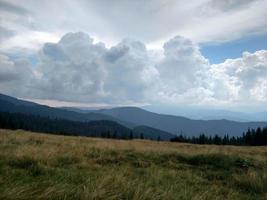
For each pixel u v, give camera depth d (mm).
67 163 10648
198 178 10844
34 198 5234
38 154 10461
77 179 7547
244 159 15180
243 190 9750
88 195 5758
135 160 13500
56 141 19125
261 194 9250
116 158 13312
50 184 6387
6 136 19359
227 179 11297
